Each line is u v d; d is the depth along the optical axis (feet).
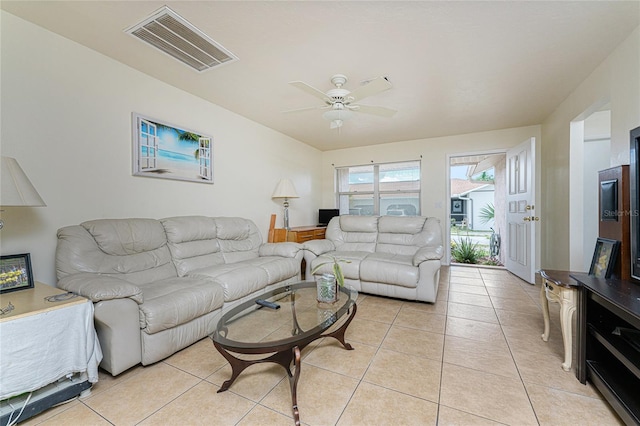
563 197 10.74
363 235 13.32
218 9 5.72
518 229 13.06
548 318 6.87
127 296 5.55
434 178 16.31
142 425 4.35
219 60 7.74
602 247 5.80
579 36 6.59
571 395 4.92
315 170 18.89
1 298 4.98
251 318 6.15
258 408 4.72
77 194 7.11
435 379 5.44
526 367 5.80
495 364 5.92
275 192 14.01
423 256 9.61
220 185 11.39
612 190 5.57
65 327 4.73
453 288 11.53
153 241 8.00
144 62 7.93
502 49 7.12
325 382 5.39
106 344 5.44
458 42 6.81
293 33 6.49
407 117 12.57
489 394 4.98
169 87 9.31
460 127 14.19
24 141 6.22
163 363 6.14
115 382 5.44
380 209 18.44
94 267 6.53
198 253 9.18
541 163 13.52
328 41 6.80
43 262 6.52
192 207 10.23
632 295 4.33
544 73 8.41
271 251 11.13
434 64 7.86
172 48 7.21
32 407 4.39
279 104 11.09
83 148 7.22
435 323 8.09
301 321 5.82
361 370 5.78
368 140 16.93
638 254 4.84
